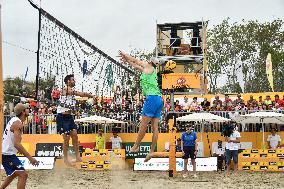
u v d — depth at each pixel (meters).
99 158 21.03
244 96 25.62
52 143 22.59
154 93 8.15
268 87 46.66
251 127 21.94
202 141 21.66
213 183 14.45
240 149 21.03
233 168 20.95
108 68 15.21
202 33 29.84
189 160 20.28
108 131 23.25
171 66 10.45
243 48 46.88
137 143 8.20
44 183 14.59
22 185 8.59
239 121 20.75
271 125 21.73
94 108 17.95
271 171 19.89
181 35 32.72
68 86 9.89
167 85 25.92
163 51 31.33
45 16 9.80
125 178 16.39
